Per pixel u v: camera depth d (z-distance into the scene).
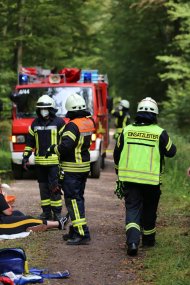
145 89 42.62
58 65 28.09
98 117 16.12
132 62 42.00
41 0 23.64
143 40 40.03
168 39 39.22
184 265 7.06
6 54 23.58
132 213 7.87
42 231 9.20
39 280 6.70
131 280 6.82
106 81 18.77
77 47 35.12
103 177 16.48
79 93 16.19
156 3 34.41
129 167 7.84
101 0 35.00
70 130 8.34
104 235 9.09
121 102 18.73
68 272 6.96
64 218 9.45
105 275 7.02
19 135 15.74
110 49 42.69
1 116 25.05
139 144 7.87
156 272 6.97
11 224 8.97
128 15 38.97
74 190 8.47
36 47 25.88
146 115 7.93
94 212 11.06
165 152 7.89
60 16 25.39
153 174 7.79
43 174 10.08
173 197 12.07
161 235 8.77
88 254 7.96
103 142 17.62
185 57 30.66
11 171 17.34
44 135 9.97
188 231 8.91
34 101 16.27
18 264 6.84
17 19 24.30
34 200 12.41
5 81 24.27
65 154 8.37
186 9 28.22
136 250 7.71
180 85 30.95
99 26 43.06
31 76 17.70
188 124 29.08
